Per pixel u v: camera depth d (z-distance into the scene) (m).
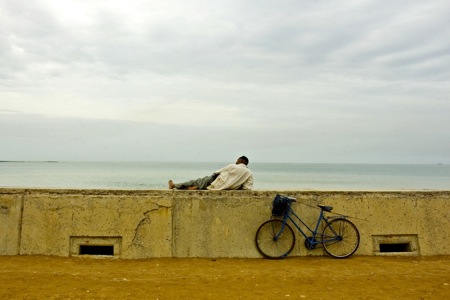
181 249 6.64
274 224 6.80
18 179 50.69
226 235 6.74
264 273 5.74
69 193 6.69
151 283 5.14
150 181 47.41
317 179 60.56
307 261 6.54
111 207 6.66
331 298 4.64
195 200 6.77
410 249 7.03
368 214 7.05
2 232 6.59
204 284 5.13
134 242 6.59
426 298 4.68
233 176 7.34
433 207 7.17
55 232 6.60
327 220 6.87
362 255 6.93
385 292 4.89
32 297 4.47
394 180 59.31
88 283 5.09
